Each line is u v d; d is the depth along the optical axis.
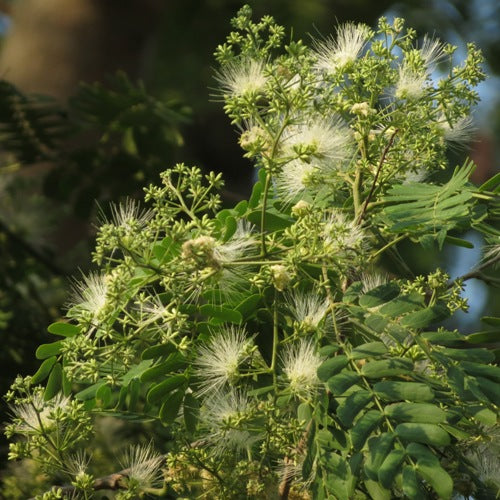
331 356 1.47
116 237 1.48
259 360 1.50
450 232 1.57
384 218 1.52
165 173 1.51
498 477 1.50
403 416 1.42
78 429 1.54
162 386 1.50
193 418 1.51
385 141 1.53
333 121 1.53
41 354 1.51
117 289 1.48
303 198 1.54
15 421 1.53
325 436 1.45
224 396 1.50
